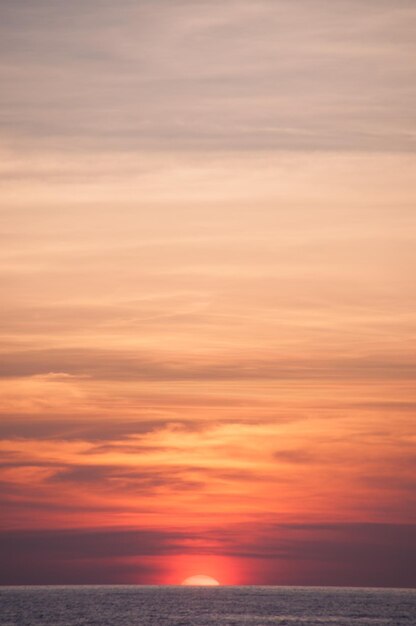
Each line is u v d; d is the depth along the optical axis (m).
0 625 152.12
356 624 159.50
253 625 154.00
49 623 155.25
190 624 154.25
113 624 153.00
